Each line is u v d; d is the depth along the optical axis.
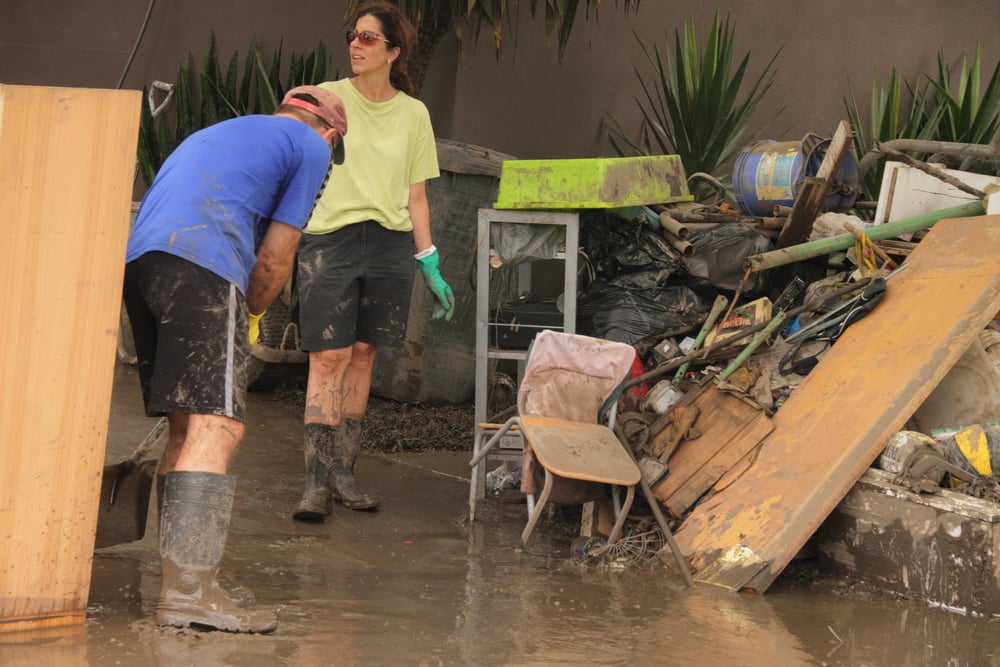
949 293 4.93
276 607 3.58
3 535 3.12
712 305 6.03
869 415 4.60
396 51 5.08
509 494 5.82
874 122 8.44
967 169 6.72
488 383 6.60
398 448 6.76
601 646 3.41
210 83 8.86
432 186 7.19
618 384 5.08
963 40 8.75
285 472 5.77
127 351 8.03
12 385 3.12
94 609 3.39
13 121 3.12
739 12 9.23
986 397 4.80
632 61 9.43
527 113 9.77
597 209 6.13
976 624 3.93
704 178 7.02
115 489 3.88
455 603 3.82
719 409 5.20
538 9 9.69
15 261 3.12
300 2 9.40
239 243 3.41
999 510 4.06
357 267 5.08
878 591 4.36
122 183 3.21
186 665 2.90
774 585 4.37
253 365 7.65
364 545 4.63
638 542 4.70
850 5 8.96
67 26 8.95
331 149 3.79
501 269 6.77
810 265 6.12
